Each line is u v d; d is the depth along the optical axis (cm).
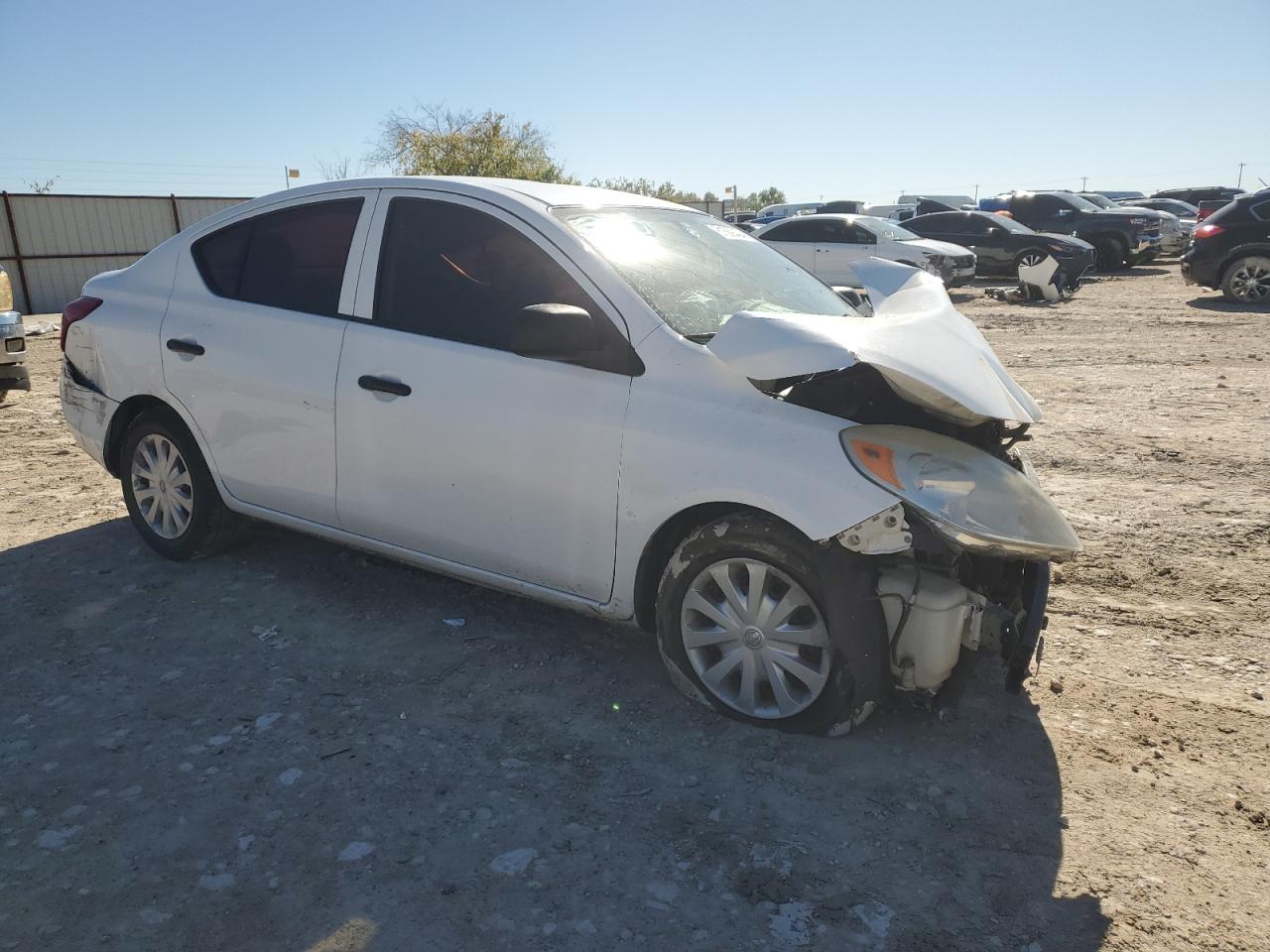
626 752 311
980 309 1566
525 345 317
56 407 859
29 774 297
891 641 301
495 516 356
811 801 286
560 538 343
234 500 433
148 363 445
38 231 2158
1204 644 388
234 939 231
